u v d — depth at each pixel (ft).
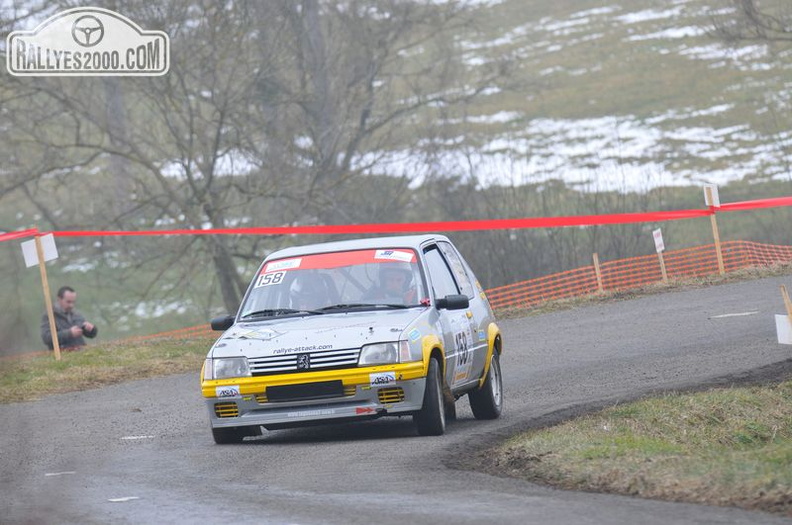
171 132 411.54
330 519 84.64
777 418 145.59
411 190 520.01
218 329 142.72
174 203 438.81
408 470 106.32
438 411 129.39
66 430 156.97
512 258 482.28
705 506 84.64
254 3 415.44
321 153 444.96
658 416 137.18
